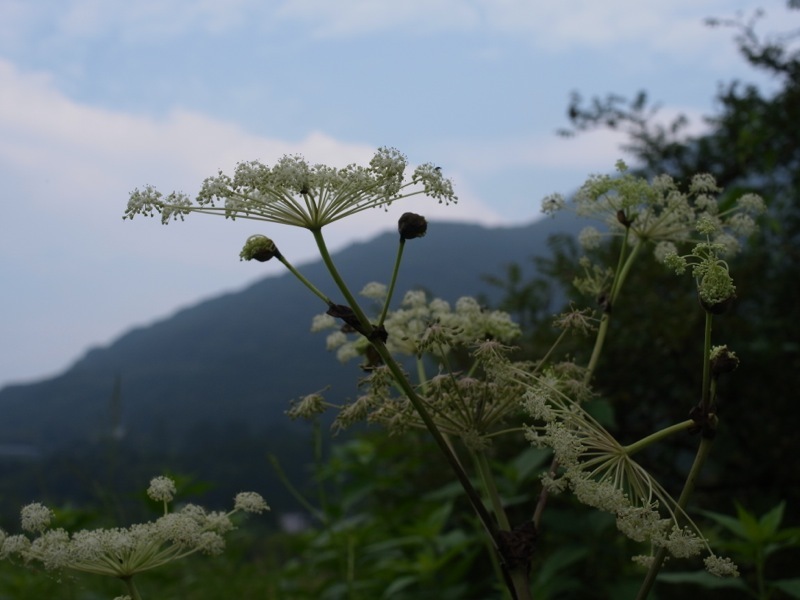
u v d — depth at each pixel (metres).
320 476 7.53
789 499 9.30
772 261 10.49
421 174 2.89
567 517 6.38
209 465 17.11
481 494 6.71
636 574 7.32
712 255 2.76
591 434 2.86
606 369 9.39
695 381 9.36
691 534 2.60
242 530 9.18
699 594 7.66
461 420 3.34
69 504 7.53
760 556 4.91
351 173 2.84
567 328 3.50
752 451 9.26
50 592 7.28
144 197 2.82
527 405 2.86
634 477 2.78
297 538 9.60
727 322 9.26
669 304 9.47
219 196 2.85
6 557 2.84
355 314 2.92
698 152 11.76
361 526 8.56
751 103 10.87
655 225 3.95
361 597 7.42
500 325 3.85
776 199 10.35
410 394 2.96
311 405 3.38
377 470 9.60
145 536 2.91
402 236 2.90
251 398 76.50
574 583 6.20
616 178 3.97
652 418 9.55
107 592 7.30
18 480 8.12
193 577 8.44
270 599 8.10
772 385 9.16
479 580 7.51
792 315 10.15
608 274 3.76
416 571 6.71
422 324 3.93
